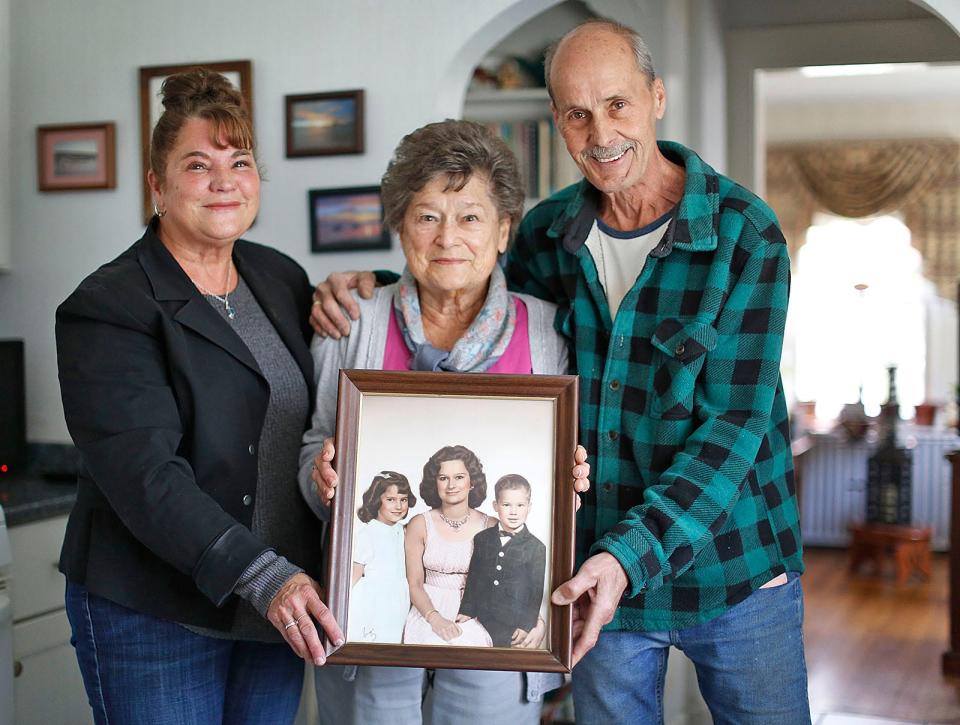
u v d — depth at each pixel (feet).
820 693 13.92
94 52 9.85
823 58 13.00
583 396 5.97
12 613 7.63
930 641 16.62
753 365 5.56
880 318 27.12
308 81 9.36
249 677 6.05
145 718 5.61
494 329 5.64
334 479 5.14
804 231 27.37
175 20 9.63
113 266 5.63
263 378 5.75
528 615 5.07
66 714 9.02
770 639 5.95
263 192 9.52
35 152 10.08
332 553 5.08
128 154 9.80
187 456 5.57
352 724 5.78
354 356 5.87
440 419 5.24
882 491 21.95
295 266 6.60
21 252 10.18
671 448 5.65
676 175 6.02
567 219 6.11
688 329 5.57
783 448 6.10
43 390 10.21
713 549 5.78
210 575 4.96
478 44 9.18
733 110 13.33
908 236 26.89
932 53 12.64
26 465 10.13
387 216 5.61
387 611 5.11
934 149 26.53
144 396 5.31
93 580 5.53
